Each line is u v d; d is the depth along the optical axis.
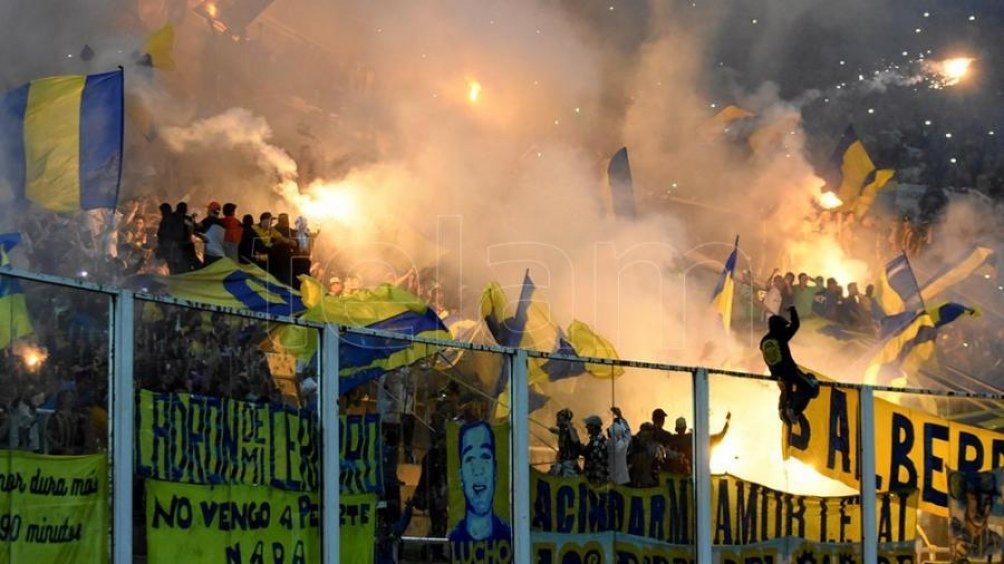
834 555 14.11
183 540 9.17
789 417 13.67
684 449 13.03
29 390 9.02
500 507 11.54
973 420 16.50
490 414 11.87
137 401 8.91
